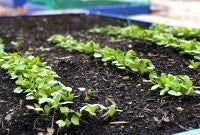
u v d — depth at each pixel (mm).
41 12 2004
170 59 963
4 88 812
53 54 1059
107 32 1369
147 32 1148
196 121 683
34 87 771
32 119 690
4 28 1585
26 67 856
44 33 1496
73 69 918
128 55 919
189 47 967
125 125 673
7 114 710
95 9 2096
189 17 2199
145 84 814
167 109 718
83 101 743
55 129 662
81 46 1051
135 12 2188
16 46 1206
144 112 711
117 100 754
